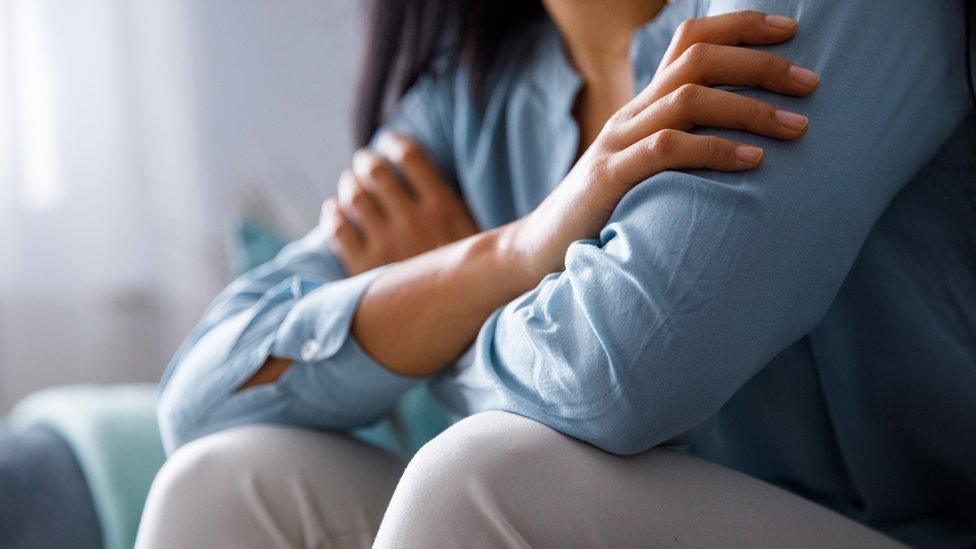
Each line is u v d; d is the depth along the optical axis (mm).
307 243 1283
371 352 981
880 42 796
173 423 1067
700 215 747
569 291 787
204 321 1176
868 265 898
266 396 1021
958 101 846
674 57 824
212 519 922
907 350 903
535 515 724
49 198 3162
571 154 1171
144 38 3191
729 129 775
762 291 744
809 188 754
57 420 1443
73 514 1325
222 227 3201
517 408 799
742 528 770
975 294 894
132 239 3215
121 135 3191
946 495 948
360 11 1391
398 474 1034
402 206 1254
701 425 826
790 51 796
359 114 1390
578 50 1168
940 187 884
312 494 950
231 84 3219
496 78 1262
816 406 948
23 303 3160
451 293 939
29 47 3113
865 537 813
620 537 738
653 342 737
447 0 1287
